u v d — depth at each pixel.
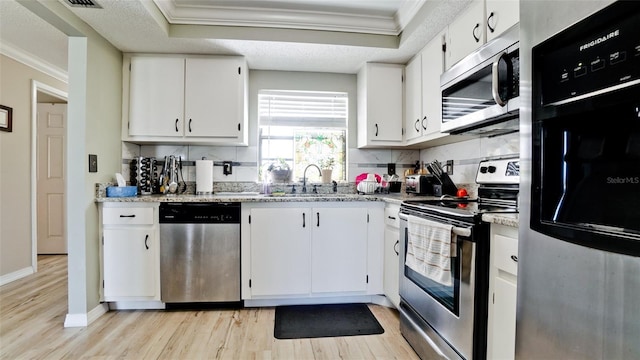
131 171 2.69
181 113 2.58
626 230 0.65
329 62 2.76
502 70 1.39
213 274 2.29
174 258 2.27
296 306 2.41
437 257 1.49
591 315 0.68
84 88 2.12
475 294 1.33
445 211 1.51
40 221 3.84
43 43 2.64
